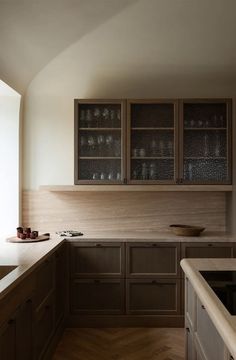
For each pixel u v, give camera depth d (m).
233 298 1.55
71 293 3.53
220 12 2.98
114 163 3.79
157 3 2.84
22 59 3.28
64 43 3.30
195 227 3.79
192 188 3.69
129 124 3.72
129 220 4.03
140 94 3.99
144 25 3.12
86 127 3.78
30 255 2.61
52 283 2.99
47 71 3.76
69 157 4.04
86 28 3.10
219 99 3.71
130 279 3.53
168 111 3.79
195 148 3.79
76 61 3.61
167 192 4.03
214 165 3.78
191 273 2.03
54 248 2.97
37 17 2.84
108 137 3.80
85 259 3.53
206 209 4.03
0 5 2.66
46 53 3.42
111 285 3.54
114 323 3.53
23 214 4.01
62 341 3.21
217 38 3.31
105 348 3.06
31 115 4.02
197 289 1.75
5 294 1.71
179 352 2.98
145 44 3.38
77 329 3.48
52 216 4.02
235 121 3.77
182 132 3.71
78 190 3.72
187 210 4.03
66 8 2.79
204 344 1.72
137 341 3.20
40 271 2.60
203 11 2.96
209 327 1.60
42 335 2.64
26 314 2.20
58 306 3.24
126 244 3.53
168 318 3.52
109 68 3.73
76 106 3.72
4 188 3.88
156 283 3.52
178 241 3.51
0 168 3.88
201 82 3.94
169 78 3.88
